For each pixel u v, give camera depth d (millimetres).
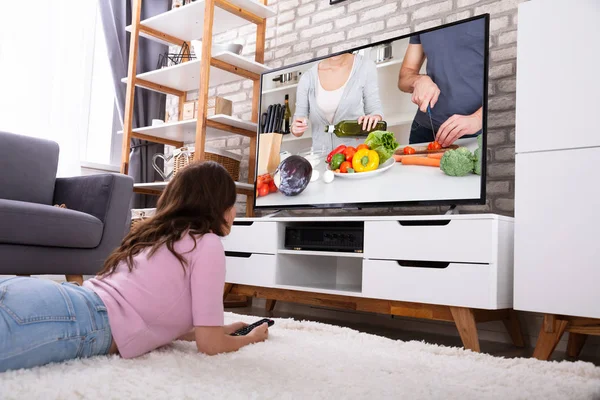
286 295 3010
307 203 3256
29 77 4129
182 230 1363
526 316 2645
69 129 4352
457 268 2318
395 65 2967
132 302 1302
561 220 2117
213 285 1354
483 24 2635
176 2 4023
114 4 4543
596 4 2115
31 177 3191
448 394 1136
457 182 2635
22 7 4109
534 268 2164
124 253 1367
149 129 4062
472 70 2648
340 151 3139
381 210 3250
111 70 4492
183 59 4355
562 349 2529
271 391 1054
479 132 2590
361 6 3545
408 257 2482
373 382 1202
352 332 2090
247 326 1752
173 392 1013
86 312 1230
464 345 2289
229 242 3256
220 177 1451
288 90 3469
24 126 4105
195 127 3938
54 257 2838
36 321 1128
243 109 4199
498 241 2264
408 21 3295
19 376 1053
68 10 4371
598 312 2004
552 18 2221
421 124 2812
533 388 1245
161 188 4219
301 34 3859
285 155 3412
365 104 3068
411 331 2926
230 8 3711
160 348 1460
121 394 993
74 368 1147
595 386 1299
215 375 1173
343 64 3209
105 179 3074
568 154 2125
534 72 2246
